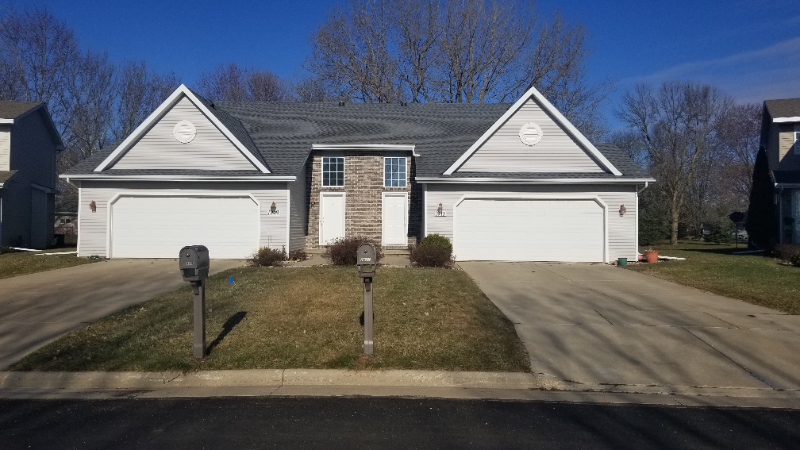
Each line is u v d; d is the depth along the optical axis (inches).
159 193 694.5
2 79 1365.7
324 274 494.0
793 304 411.2
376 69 1396.4
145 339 309.9
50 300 423.8
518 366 274.4
